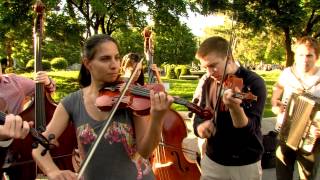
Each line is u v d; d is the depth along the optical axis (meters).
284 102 4.17
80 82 2.60
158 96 2.06
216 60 2.91
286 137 3.89
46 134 2.28
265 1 17.28
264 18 17.48
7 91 3.65
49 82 3.91
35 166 3.81
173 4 15.46
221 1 16.08
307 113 3.68
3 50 22.95
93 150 2.10
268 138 5.53
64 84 17.25
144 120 2.30
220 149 3.04
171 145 4.26
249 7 17.52
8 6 14.12
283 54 42.47
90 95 2.34
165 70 32.53
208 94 3.05
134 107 2.27
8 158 3.66
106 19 16.81
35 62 3.89
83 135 2.25
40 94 3.72
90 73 2.43
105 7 13.52
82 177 2.23
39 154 2.27
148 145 2.18
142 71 2.94
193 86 20.48
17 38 15.84
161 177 4.21
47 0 12.76
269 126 8.48
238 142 2.96
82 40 15.88
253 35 18.89
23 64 27.48
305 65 4.00
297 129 3.78
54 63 30.31
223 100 2.66
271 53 42.12
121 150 2.22
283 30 18.78
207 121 2.93
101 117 2.27
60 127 2.34
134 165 2.26
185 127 4.31
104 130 2.13
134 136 2.28
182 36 17.42
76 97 2.36
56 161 3.64
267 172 5.45
